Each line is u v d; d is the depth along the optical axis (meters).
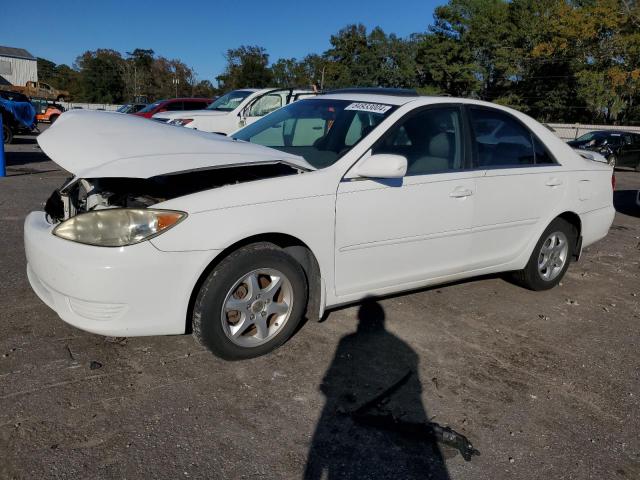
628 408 3.09
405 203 3.65
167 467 2.38
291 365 3.30
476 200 4.05
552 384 3.30
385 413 2.88
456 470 2.49
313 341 3.62
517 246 4.49
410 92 4.22
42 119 33.28
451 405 3.01
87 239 2.83
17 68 61.03
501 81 49.31
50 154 3.35
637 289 5.20
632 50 37.00
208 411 2.79
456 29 48.00
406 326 3.96
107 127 3.59
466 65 47.44
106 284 2.78
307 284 3.46
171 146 3.28
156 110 17.34
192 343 3.50
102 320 2.86
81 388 2.91
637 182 15.27
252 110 12.77
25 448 2.43
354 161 3.51
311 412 2.85
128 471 2.34
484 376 3.34
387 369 3.34
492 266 4.37
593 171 4.95
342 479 2.39
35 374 3.01
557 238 4.81
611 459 2.64
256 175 3.62
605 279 5.46
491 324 4.11
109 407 2.77
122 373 3.09
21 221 6.38
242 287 3.16
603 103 40.94
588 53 40.91
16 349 3.27
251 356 3.29
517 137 4.45
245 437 2.62
